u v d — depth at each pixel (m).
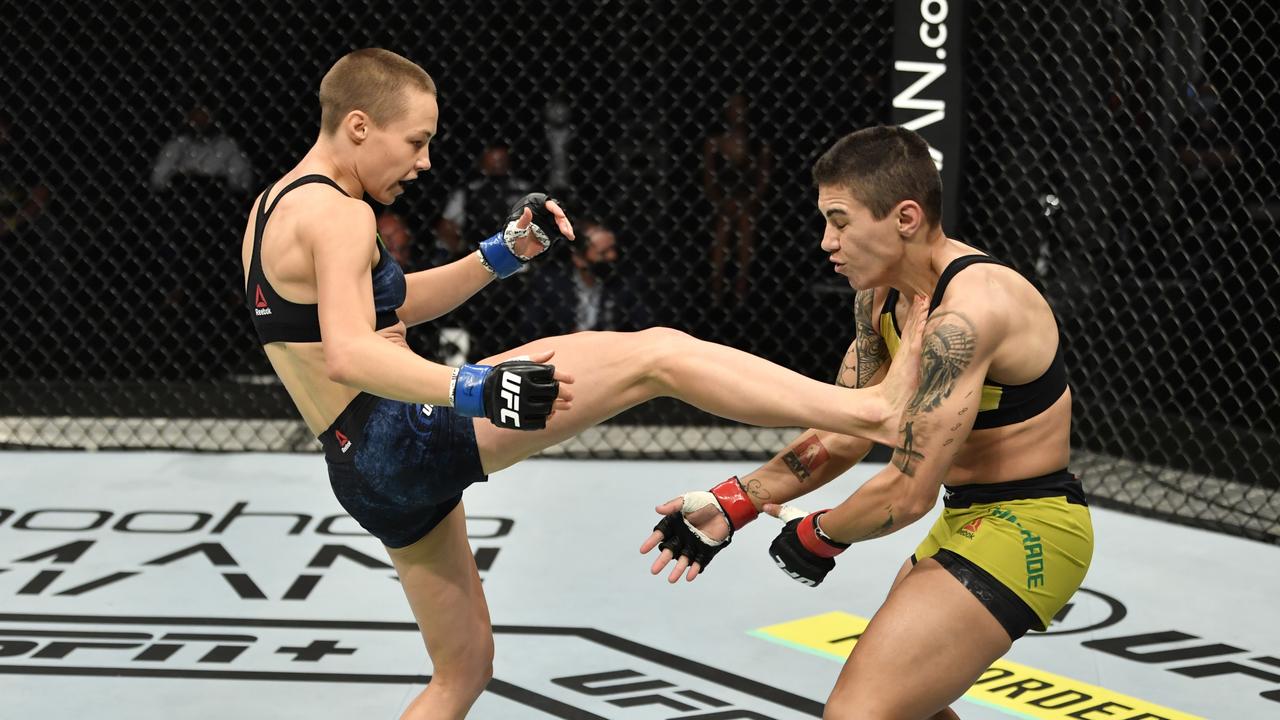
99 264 5.91
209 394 5.80
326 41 5.98
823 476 2.09
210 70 5.83
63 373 6.05
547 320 5.77
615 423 5.41
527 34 5.92
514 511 4.18
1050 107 5.02
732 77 5.88
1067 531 1.91
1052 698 2.84
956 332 1.80
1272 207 5.44
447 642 2.24
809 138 5.88
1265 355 5.60
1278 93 5.47
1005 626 1.87
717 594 3.45
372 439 1.96
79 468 4.64
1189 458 5.07
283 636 3.12
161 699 2.76
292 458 4.82
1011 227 5.18
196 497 4.30
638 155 5.78
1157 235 5.22
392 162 1.99
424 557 2.18
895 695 1.84
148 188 5.79
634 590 3.47
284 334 1.95
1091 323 5.61
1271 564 3.81
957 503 1.99
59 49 5.86
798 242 5.88
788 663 3.01
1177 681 2.94
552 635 3.15
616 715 2.71
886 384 1.89
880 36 5.78
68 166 5.91
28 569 3.57
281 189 1.95
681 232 5.86
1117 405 5.13
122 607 3.29
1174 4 5.27
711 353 1.90
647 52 5.89
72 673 2.88
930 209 1.86
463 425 1.96
